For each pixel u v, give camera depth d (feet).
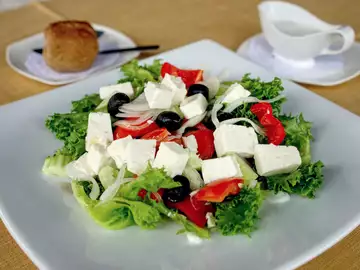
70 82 1.24
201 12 1.62
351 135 0.94
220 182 0.79
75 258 0.71
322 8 1.65
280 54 1.32
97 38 1.34
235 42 1.45
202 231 0.75
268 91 0.98
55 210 0.80
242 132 0.87
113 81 1.14
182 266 0.70
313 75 1.25
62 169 0.88
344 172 0.86
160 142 0.86
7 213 0.78
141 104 0.95
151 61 1.20
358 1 1.69
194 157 0.85
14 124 1.00
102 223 0.76
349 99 1.17
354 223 0.75
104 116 0.91
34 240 0.73
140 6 1.67
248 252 0.71
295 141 0.91
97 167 0.85
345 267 0.75
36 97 1.07
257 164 0.85
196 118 0.92
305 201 0.80
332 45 1.34
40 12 1.63
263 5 1.42
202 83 1.02
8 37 1.48
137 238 0.75
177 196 0.78
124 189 0.80
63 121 0.96
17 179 0.86
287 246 0.72
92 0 1.71
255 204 0.76
